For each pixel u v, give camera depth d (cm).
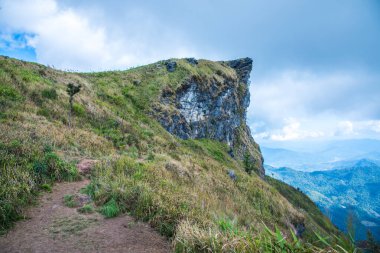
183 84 5241
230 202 1617
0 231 594
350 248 332
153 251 582
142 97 4438
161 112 4331
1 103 1845
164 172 1481
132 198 820
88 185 925
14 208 681
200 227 669
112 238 618
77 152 1443
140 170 1241
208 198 1257
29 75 2709
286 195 8344
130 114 3588
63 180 1016
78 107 2453
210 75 6300
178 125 4650
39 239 585
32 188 840
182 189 1157
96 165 1182
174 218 716
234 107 7306
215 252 491
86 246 571
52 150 1245
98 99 3375
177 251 560
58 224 668
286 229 1950
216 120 6209
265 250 468
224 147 5794
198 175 1956
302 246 449
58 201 824
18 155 1013
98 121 2472
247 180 2895
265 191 2736
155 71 5397
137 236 641
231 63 8812
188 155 2742
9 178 803
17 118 1662
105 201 817
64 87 2991
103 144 1791
